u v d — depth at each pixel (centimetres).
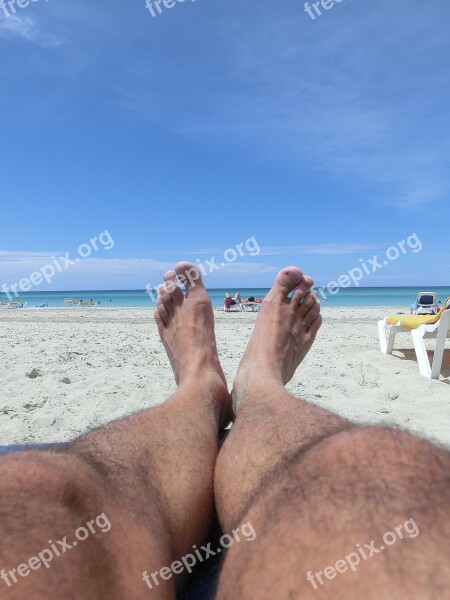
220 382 197
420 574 57
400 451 81
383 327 581
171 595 86
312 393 382
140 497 92
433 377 436
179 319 271
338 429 103
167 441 118
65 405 351
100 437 112
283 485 84
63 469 84
